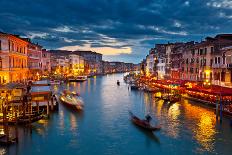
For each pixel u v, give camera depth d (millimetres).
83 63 162250
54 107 40969
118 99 56375
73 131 30531
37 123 33406
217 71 47625
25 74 63375
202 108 42344
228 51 43844
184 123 33156
